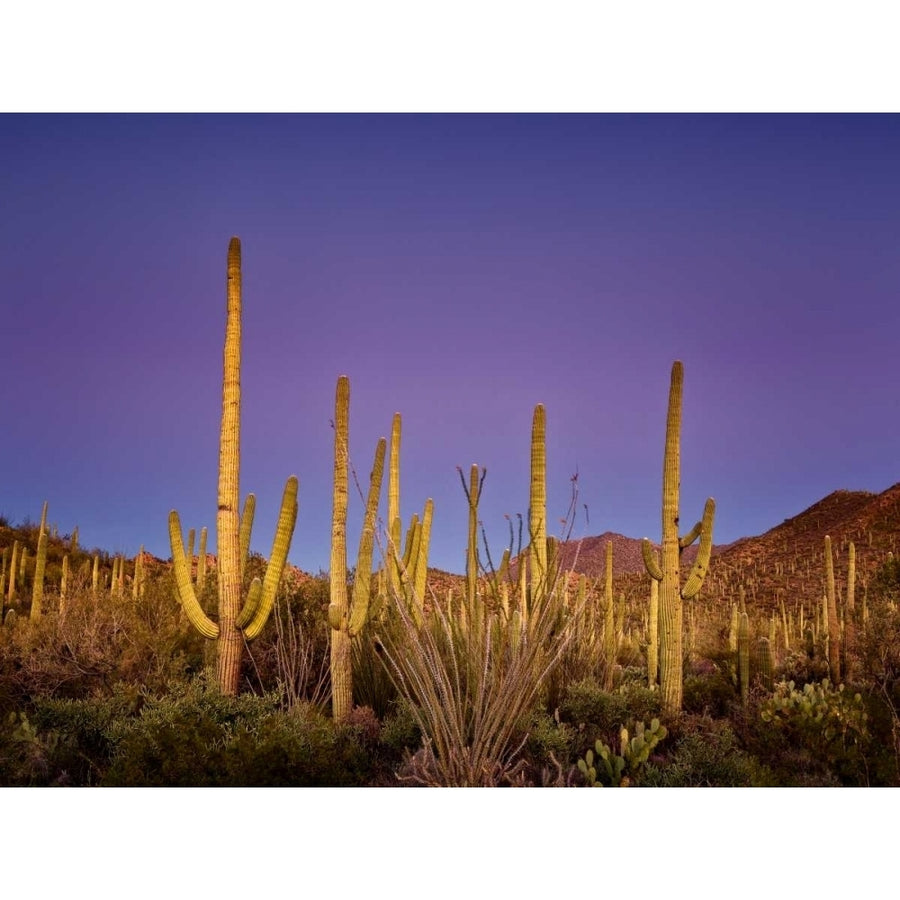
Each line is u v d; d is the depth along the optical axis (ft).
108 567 78.38
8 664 27.37
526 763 21.63
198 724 21.07
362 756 22.08
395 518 32.89
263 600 25.96
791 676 44.01
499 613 21.83
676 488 32.24
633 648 46.39
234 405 26.86
